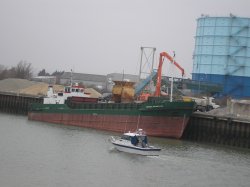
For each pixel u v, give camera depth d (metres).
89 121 108.38
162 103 97.06
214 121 102.62
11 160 65.00
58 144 80.19
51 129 100.69
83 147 78.75
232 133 100.31
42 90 170.38
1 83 184.75
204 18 157.50
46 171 60.50
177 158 74.75
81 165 65.38
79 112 110.25
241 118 102.25
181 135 98.69
